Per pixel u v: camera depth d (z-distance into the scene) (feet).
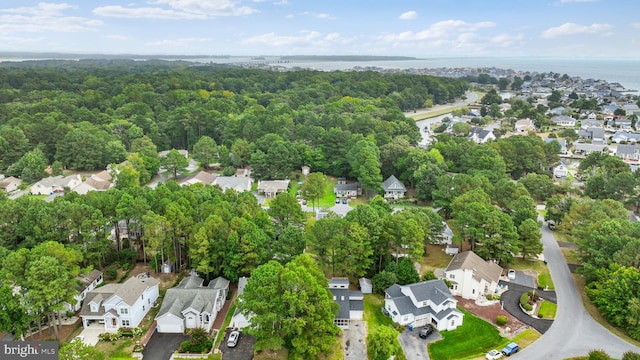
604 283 210.18
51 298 174.09
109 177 418.51
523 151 434.30
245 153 461.37
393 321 203.31
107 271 236.43
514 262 265.13
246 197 286.05
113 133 520.42
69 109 595.47
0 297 172.76
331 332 172.96
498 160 388.78
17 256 182.80
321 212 324.39
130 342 185.06
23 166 423.64
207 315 194.49
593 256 240.32
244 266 222.48
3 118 538.88
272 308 169.78
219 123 563.89
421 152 413.18
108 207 250.16
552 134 608.19
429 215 274.57
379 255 240.53
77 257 207.82
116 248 266.16
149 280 216.13
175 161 437.17
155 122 584.81
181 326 193.06
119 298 192.34
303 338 166.61
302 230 252.21
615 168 393.91
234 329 192.44
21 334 175.94
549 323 203.51
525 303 215.10
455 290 229.45
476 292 223.30
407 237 228.02
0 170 440.45
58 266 182.80
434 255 274.16
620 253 215.72
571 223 285.23
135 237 279.69
